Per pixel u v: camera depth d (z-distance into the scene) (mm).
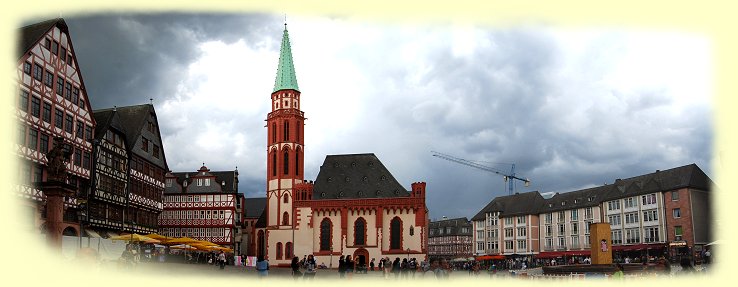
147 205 74625
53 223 34375
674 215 90688
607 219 105312
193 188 102250
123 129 68938
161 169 80125
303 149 99562
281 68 102688
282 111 99438
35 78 50500
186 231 100938
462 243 193625
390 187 94125
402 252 89000
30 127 49406
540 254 126312
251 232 137875
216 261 66062
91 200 60062
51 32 53375
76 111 57938
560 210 120875
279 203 96062
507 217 136500
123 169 68000
